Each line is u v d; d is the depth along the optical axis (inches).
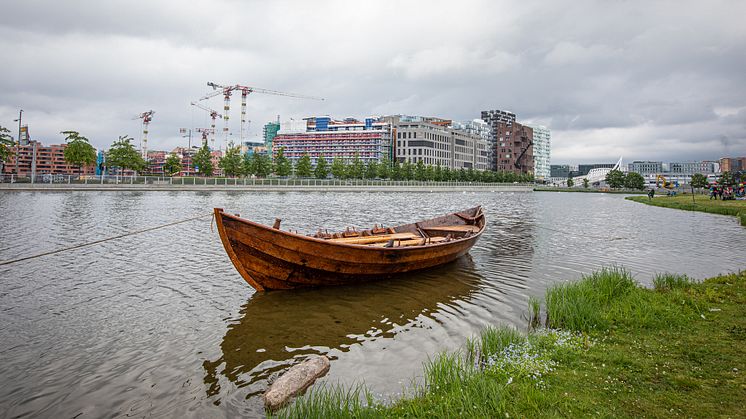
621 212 1993.1
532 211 2046.0
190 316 434.3
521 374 273.9
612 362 289.7
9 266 646.5
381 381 297.7
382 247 541.6
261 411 264.4
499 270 658.8
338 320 425.4
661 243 960.9
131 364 327.3
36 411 265.4
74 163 3346.5
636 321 367.2
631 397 239.9
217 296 502.0
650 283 571.2
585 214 1862.7
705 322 360.5
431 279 593.9
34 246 808.3
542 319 421.1
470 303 481.7
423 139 7012.8
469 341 367.9
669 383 255.4
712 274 636.1
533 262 725.9
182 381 302.2
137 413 263.4
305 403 258.4
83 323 412.8
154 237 933.2
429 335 385.7
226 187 2994.6
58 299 487.5
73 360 334.0
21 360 332.8
